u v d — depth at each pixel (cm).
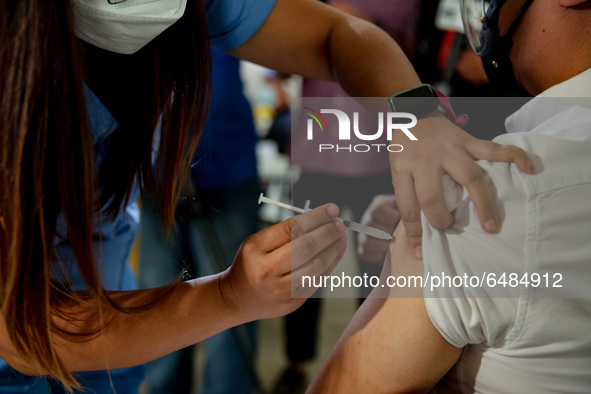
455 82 175
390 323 76
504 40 80
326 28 113
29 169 69
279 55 115
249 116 209
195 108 89
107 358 86
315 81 188
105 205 100
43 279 74
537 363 71
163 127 89
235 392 206
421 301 74
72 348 84
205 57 86
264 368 252
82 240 74
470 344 76
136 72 89
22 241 71
